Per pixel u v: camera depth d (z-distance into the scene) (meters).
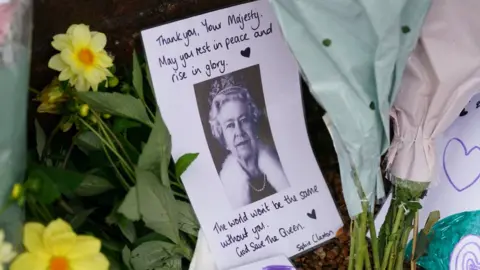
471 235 0.75
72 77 0.62
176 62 0.66
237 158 0.71
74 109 0.63
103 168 0.67
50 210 0.62
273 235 0.72
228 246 0.70
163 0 0.71
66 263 0.56
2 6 0.52
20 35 0.55
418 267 0.78
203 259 0.69
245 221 0.71
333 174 0.81
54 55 0.65
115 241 0.66
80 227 0.65
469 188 0.75
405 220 0.69
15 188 0.55
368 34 0.55
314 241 0.74
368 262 0.69
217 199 0.69
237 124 0.70
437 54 0.61
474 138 0.74
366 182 0.62
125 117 0.65
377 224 0.74
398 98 0.63
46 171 0.60
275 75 0.72
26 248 0.55
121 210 0.58
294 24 0.55
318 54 0.56
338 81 0.56
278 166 0.73
